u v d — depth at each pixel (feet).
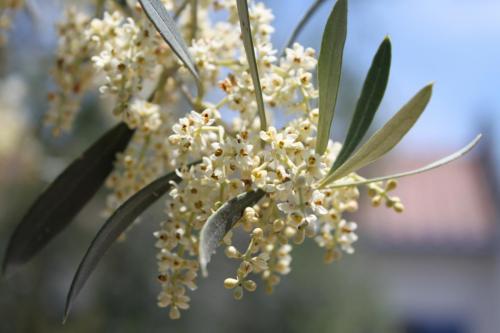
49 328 3.92
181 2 1.25
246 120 1.03
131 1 1.24
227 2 1.17
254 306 4.51
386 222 7.51
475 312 7.42
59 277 4.05
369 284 4.98
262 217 0.94
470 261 7.47
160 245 0.98
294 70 1.02
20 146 2.82
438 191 8.25
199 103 1.08
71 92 1.25
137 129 1.16
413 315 7.48
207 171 0.94
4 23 1.39
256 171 0.93
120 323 4.10
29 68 2.50
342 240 1.05
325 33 0.95
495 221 7.52
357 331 4.81
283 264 1.08
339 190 1.04
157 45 1.08
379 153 0.97
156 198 1.01
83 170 1.19
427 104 0.94
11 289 3.72
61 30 1.25
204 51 1.08
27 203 3.67
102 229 0.97
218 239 0.90
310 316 4.62
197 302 4.31
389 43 1.02
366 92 1.02
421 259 7.43
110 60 1.06
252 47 0.96
